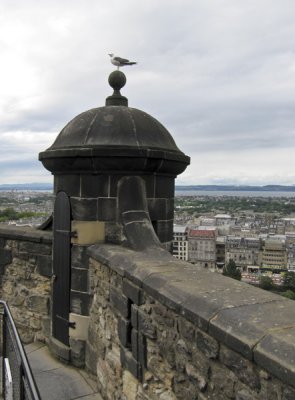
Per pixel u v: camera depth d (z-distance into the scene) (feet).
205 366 6.46
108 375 11.23
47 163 13.48
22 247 16.55
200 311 6.40
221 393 6.06
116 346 10.71
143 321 8.81
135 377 9.36
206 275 8.32
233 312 5.93
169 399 7.86
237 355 5.63
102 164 12.28
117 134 12.52
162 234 13.62
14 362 8.64
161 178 13.46
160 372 8.22
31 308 16.31
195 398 6.86
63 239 13.60
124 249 11.60
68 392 12.00
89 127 12.85
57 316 14.21
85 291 13.05
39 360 14.11
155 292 7.88
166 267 9.07
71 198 13.12
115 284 10.71
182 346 7.20
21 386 7.22
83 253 12.97
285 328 5.27
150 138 12.85
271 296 6.73
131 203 12.53
